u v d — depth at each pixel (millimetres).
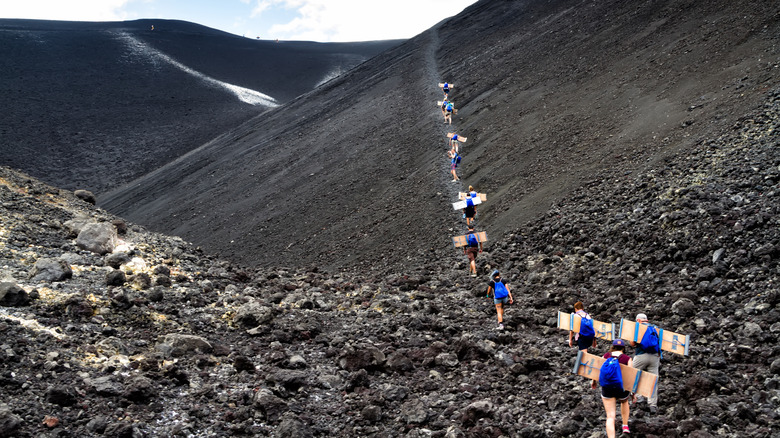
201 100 86000
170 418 6184
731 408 6289
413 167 27688
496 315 11203
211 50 114688
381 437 6605
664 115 19219
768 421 5926
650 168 15664
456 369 8531
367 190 27188
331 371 8273
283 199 31328
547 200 17531
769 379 6625
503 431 6586
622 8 37312
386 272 17000
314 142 41938
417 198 23172
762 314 8305
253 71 108250
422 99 41031
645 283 10812
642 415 6664
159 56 101938
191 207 37469
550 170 20000
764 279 9172
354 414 7117
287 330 9625
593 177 17359
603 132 21000
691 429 5996
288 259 22250
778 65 17531
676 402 6867
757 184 11852
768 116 14492
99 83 85812
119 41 104875
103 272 10461
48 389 5871
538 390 7738
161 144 68312
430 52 61500
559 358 8641
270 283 13727
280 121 58906
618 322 9672
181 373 7086
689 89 20250
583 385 7582
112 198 50719
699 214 11766
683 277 10406
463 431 6559
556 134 23141
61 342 7086
